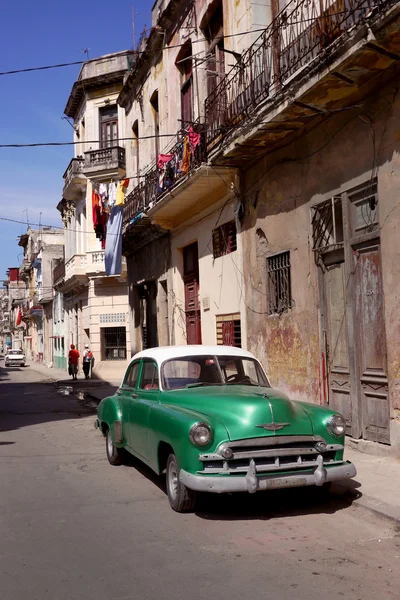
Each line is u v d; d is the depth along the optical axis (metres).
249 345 12.08
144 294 20.88
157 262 18.47
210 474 5.54
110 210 19.59
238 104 11.30
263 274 11.42
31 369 50.06
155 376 7.36
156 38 17.25
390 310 7.80
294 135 10.19
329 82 8.10
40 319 63.03
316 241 9.68
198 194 13.93
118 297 31.47
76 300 36.69
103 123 30.59
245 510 6.12
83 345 34.06
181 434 5.76
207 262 14.38
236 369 7.49
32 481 7.73
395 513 5.56
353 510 5.99
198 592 4.10
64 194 34.59
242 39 11.91
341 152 8.91
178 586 4.21
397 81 7.63
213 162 11.78
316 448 5.84
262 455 5.62
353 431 8.63
